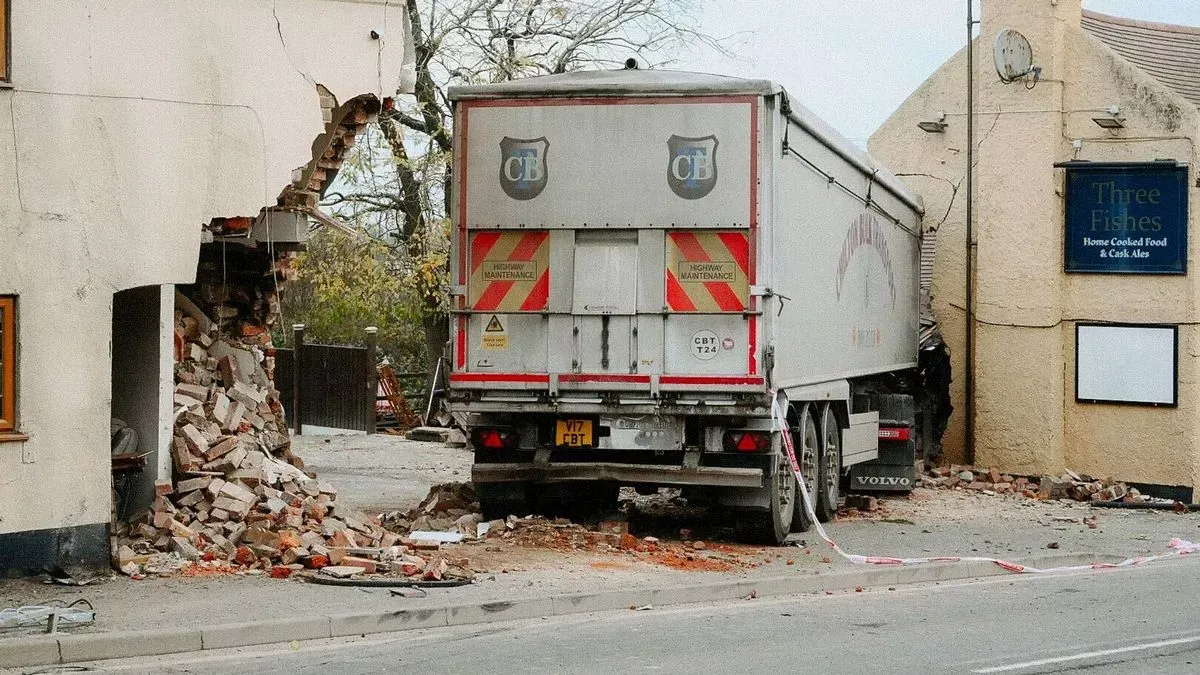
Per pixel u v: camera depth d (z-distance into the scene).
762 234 13.35
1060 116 22.86
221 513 12.58
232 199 12.40
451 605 10.26
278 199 13.95
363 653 9.02
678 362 13.52
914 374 23.59
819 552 14.25
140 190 11.74
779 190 13.57
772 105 13.41
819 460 16.30
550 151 13.69
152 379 12.79
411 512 15.43
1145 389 22.39
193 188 12.11
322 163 14.16
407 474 21.06
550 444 14.22
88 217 11.41
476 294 13.84
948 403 24.05
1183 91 23.67
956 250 24.39
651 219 13.52
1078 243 22.78
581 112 13.62
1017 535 16.75
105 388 11.46
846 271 17.22
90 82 11.42
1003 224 23.20
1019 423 23.06
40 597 10.39
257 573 11.51
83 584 10.92
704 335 13.48
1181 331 22.09
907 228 22.30
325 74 13.08
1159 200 22.16
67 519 11.23
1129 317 22.48
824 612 11.02
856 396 18.97
